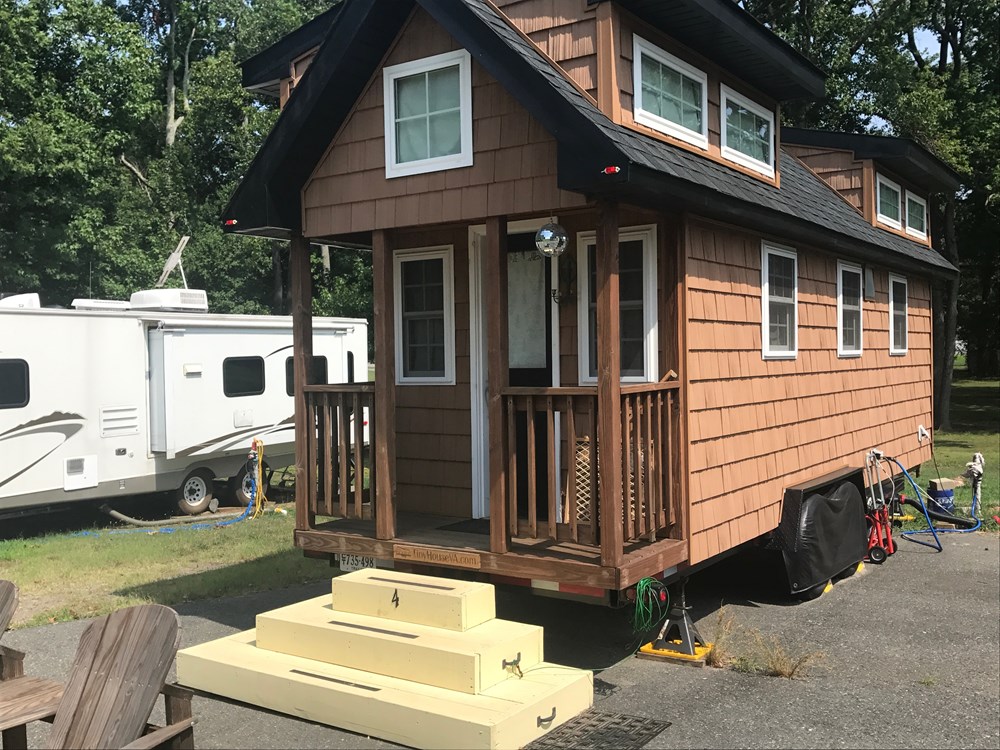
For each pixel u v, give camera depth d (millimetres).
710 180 5469
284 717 4652
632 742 4301
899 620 6625
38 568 8391
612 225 4863
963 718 4707
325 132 6109
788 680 5301
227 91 26656
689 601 7184
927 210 12953
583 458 5844
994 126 20234
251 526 10875
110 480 10820
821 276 8039
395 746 4281
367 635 4512
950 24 24000
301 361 6336
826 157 10812
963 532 10023
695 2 5355
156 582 7848
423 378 6977
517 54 4887
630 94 5434
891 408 10203
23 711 3750
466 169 5496
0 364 9727
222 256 25578
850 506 7867
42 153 17953
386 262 5957
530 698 4074
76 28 20500
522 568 5168
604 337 4848
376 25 5652
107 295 20938
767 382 6785
